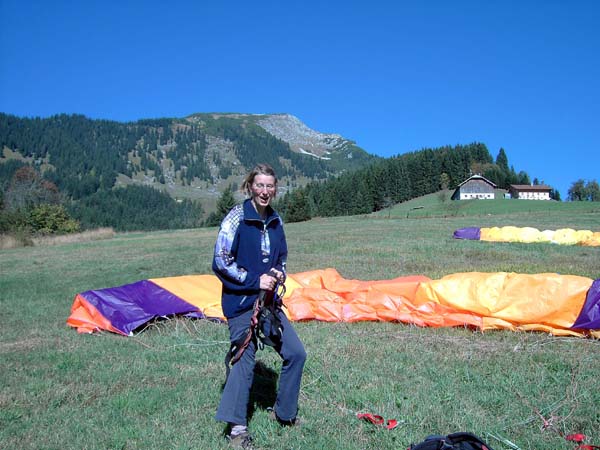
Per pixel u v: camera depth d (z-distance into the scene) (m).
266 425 3.85
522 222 33.03
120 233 46.94
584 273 11.08
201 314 7.41
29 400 4.51
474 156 129.38
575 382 4.48
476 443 3.00
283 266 3.82
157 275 13.75
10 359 5.84
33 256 21.91
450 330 6.60
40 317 8.30
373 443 3.53
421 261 14.00
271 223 3.72
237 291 3.64
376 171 106.94
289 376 3.73
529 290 6.39
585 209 52.94
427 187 114.31
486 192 99.38
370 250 17.02
